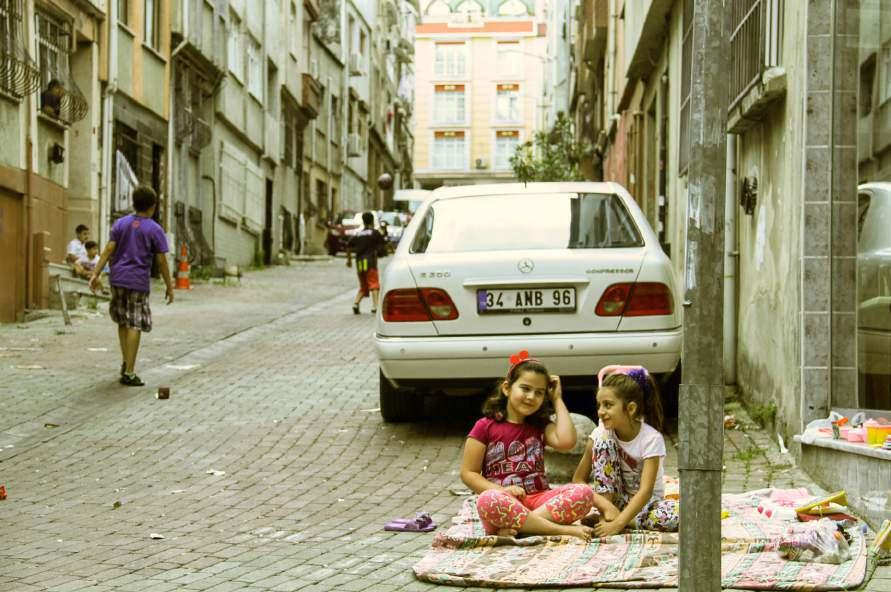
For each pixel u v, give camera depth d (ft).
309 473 24.22
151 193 36.01
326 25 148.56
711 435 11.55
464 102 304.91
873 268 21.43
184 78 84.84
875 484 18.48
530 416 18.75
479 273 25.86
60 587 16.14
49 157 59.21
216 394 34.32
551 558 16.51
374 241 61.57
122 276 35.40
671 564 15.97
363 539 18.72
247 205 106.11
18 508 21.34
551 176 128.26
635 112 64.13
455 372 25.94
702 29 11.55
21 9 53.57
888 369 20.89
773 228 26.00
